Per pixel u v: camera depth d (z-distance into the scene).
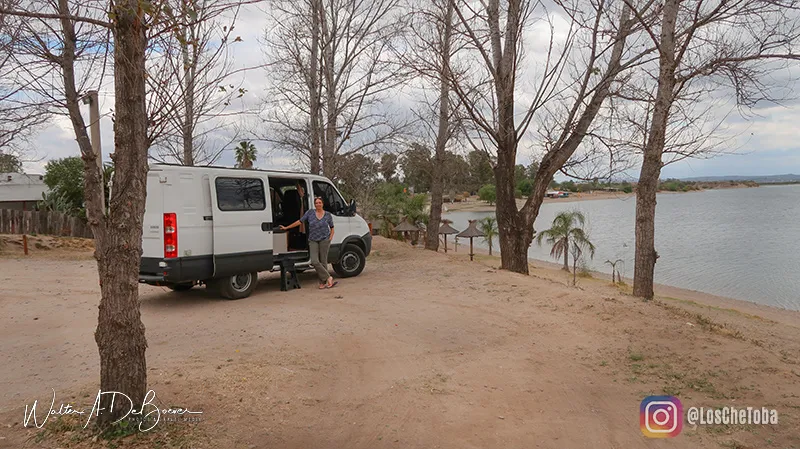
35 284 11.83
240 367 5.59
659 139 10.30
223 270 9.08
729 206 121.44
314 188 11.20
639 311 7.71
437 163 21.58
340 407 4.82
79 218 24.81
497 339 6.95
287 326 7.52
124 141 3.87
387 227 33.44
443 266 13.20
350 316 8.12
